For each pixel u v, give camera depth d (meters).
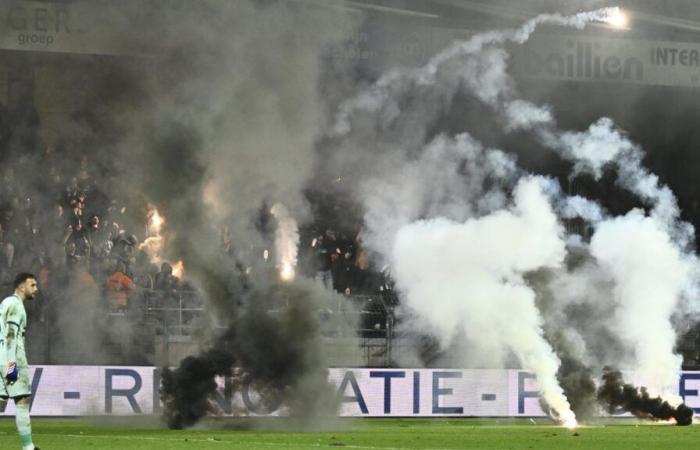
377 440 32.25
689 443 32.66
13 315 24.08
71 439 31.08
